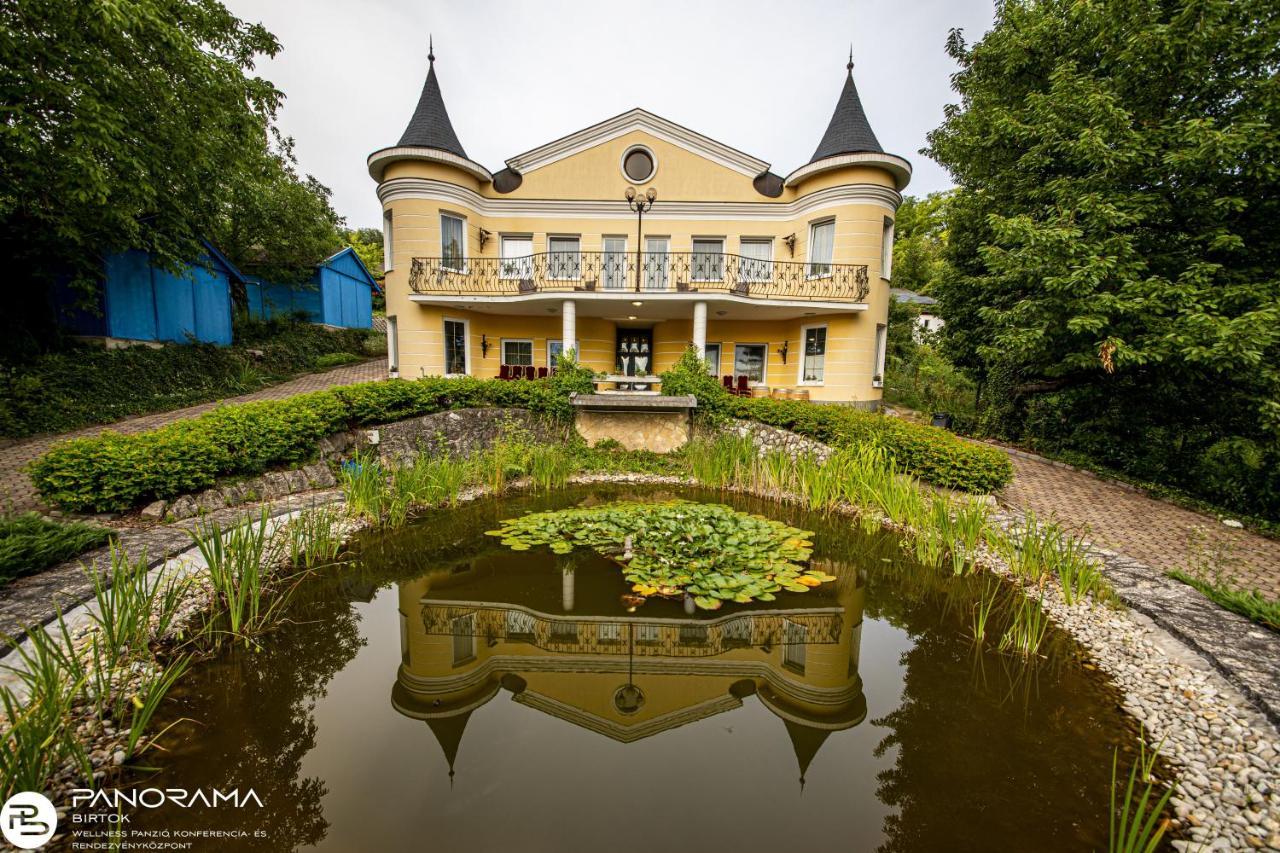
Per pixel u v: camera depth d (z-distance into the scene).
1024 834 1.90
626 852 1.79
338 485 6.73
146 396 9.62
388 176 11.53
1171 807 2.04
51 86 6.39
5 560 3.30
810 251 11.90
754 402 9.12
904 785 2.16
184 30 8.25
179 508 4.93
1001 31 9.33
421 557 4.82
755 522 5.72
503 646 3.39
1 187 7.39
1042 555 4.39
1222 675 2.87
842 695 2.87
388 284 12.11
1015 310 7.71
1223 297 6.30
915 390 15.71
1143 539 5.38
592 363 13.16
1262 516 6.32
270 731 2.45
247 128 9.55
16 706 2.14
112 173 7.70
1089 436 8.88
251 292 16.44
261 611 3.62
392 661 3.17
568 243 12.59
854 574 4.64
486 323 12.80
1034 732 2.53
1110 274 6.88
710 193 12.39
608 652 3.35
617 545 5.02
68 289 9.98
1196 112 6.84
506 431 8.73
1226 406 7.20
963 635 3.60
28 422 7.66
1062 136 7.54
